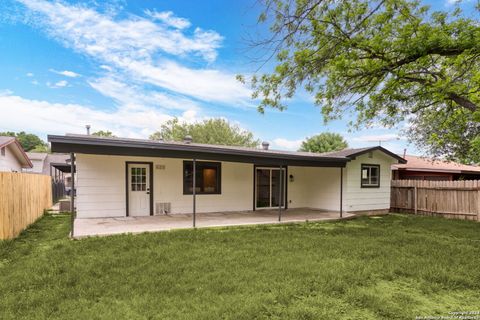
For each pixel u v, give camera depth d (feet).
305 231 25.53
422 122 38.32
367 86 25.54
